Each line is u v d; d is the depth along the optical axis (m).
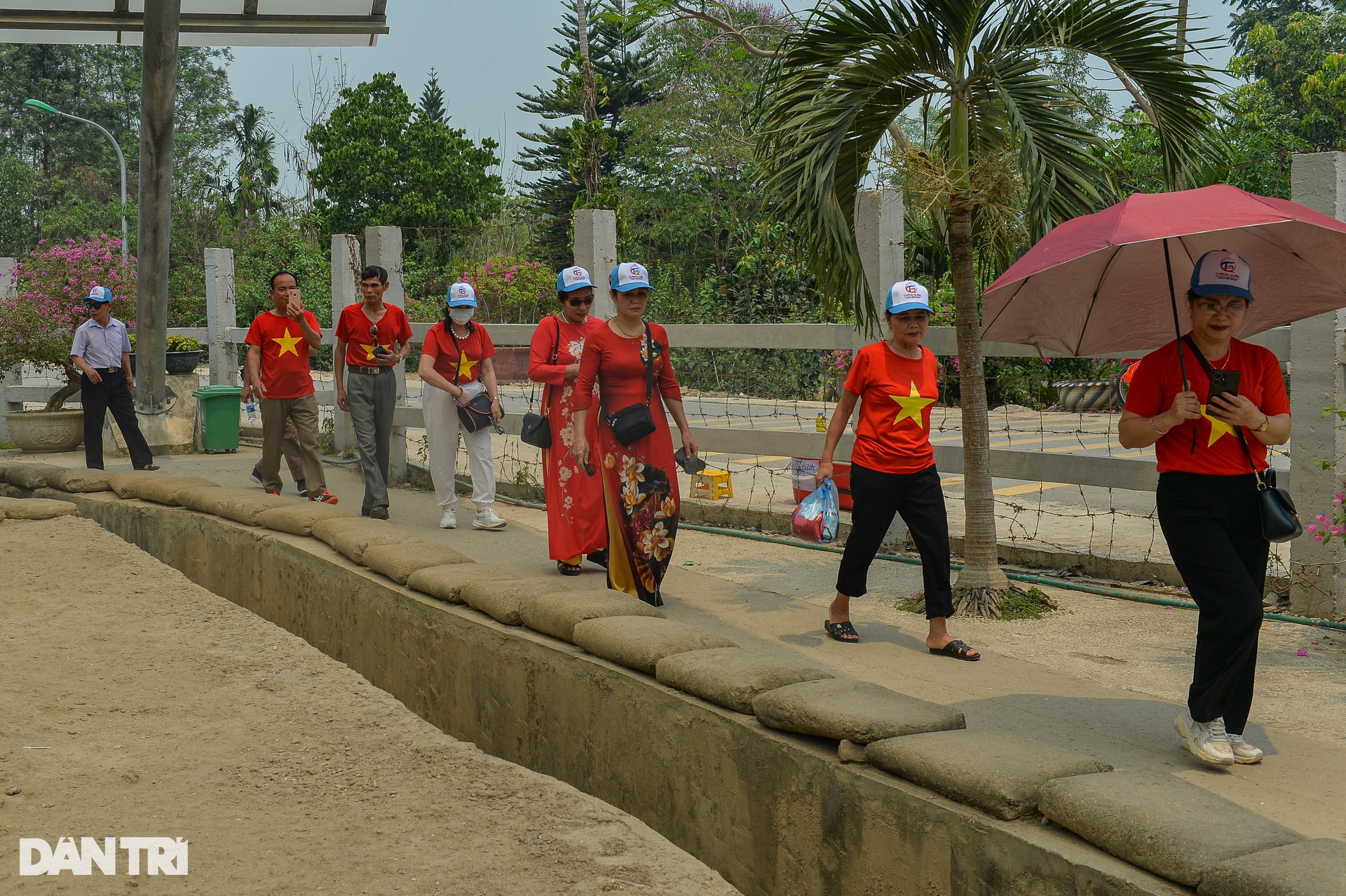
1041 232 6.26
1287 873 2.46
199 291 38.62
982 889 3.01
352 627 6.62
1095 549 7.51
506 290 15.47
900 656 5.45
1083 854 2.81
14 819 3.59
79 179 54.56
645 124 36.19
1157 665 5.37
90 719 4.68
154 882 3.17
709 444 9.18
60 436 13.95
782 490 10.82
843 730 3.51
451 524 8.80
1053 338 5.11
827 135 6.62
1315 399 6.02
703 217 19.62
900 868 3.25
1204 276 4.04
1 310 13.88
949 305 10.13
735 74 26.73
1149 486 6.62
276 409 9.44
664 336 6.54
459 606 5.77
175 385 14.38
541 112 46.12
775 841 3.72
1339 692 4.91
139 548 8.38
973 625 6.14
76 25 7.92
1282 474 6.21
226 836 3.53
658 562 6.41
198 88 59.31
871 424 5.55
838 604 5.76
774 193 6.86
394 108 48.31
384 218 46.72
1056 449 11.90
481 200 48.84
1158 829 2.71
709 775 4.01
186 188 54.88
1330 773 3.89
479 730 5.48
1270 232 4.40
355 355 8.98
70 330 13.86
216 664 5.56
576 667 4.75
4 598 6.73
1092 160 6.47
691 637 4.55
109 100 56.97
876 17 6.50
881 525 5.55
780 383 14.01
